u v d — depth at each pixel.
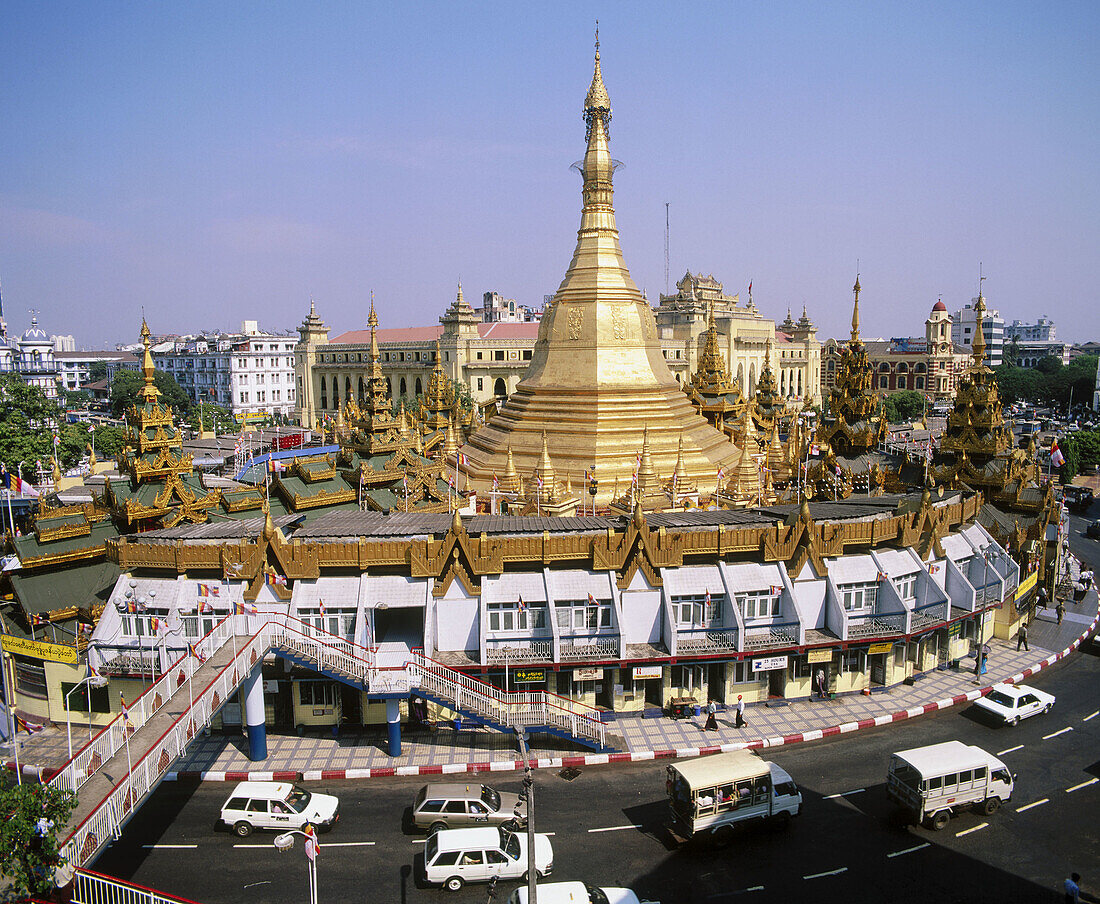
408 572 48.75
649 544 49.34
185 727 34.84
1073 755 45.56
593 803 40.50
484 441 86.06
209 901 32.62
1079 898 32.38
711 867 35.25
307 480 71.12
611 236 83.00
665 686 50.16
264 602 47.38
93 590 53.03
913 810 38.16
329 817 37.81
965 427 77.00
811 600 51.38
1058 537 73.69
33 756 44.22
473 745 46.47
